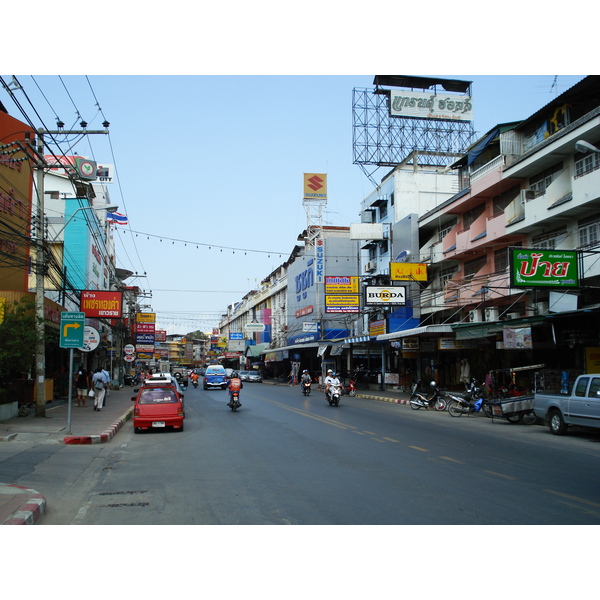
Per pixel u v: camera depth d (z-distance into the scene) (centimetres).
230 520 683
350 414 2272
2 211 2266
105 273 4828
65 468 1094
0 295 2130
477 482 918
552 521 677
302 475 984
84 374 2628
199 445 1414
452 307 3019
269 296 8050
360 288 4122
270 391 4200
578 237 2275
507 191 2762
